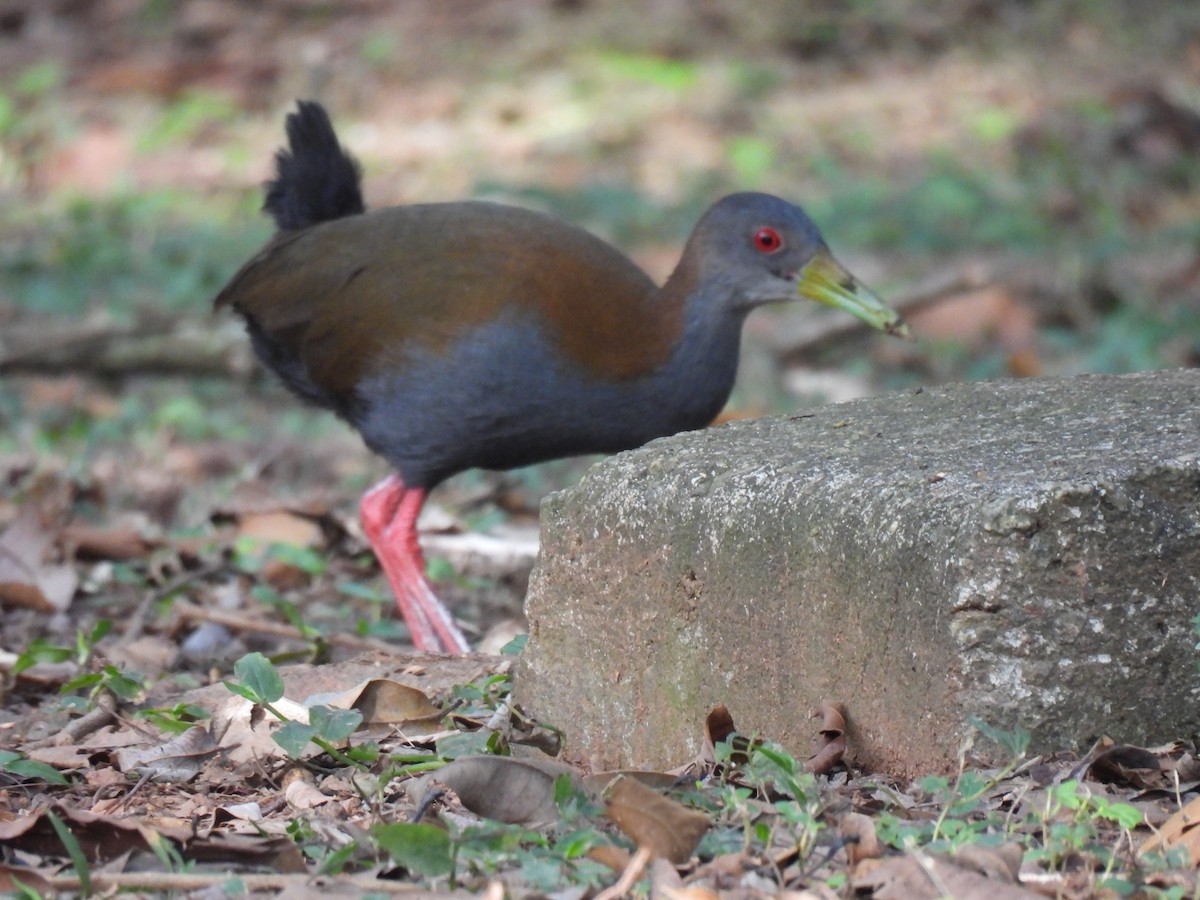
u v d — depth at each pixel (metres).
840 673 6.70
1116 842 5.98
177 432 16.45
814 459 7.20
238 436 16.41
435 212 11.31
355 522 13.12
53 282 20.70
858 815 6.00
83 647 9.70
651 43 30.62
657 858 5.84
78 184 26.17
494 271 10.91
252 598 11.65
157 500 14.07
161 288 20.42
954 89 28.89
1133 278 20.41
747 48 30.52
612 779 6.58
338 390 11.41
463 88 29.20
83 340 17.81
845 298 11.37
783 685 6.91
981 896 5.48
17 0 32.91
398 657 9.55
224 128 28.06
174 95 29.20
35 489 13.62
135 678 9.52
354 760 7.49
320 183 12.05
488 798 6.56
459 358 10.90
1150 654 6.30
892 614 6.49
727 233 11.20
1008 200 23.58
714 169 25.73
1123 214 23.58
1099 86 28.61
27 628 10.92
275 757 7.66
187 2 32.75
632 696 7.49
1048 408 7.75
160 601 11.40
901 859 5.71
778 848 5.98
